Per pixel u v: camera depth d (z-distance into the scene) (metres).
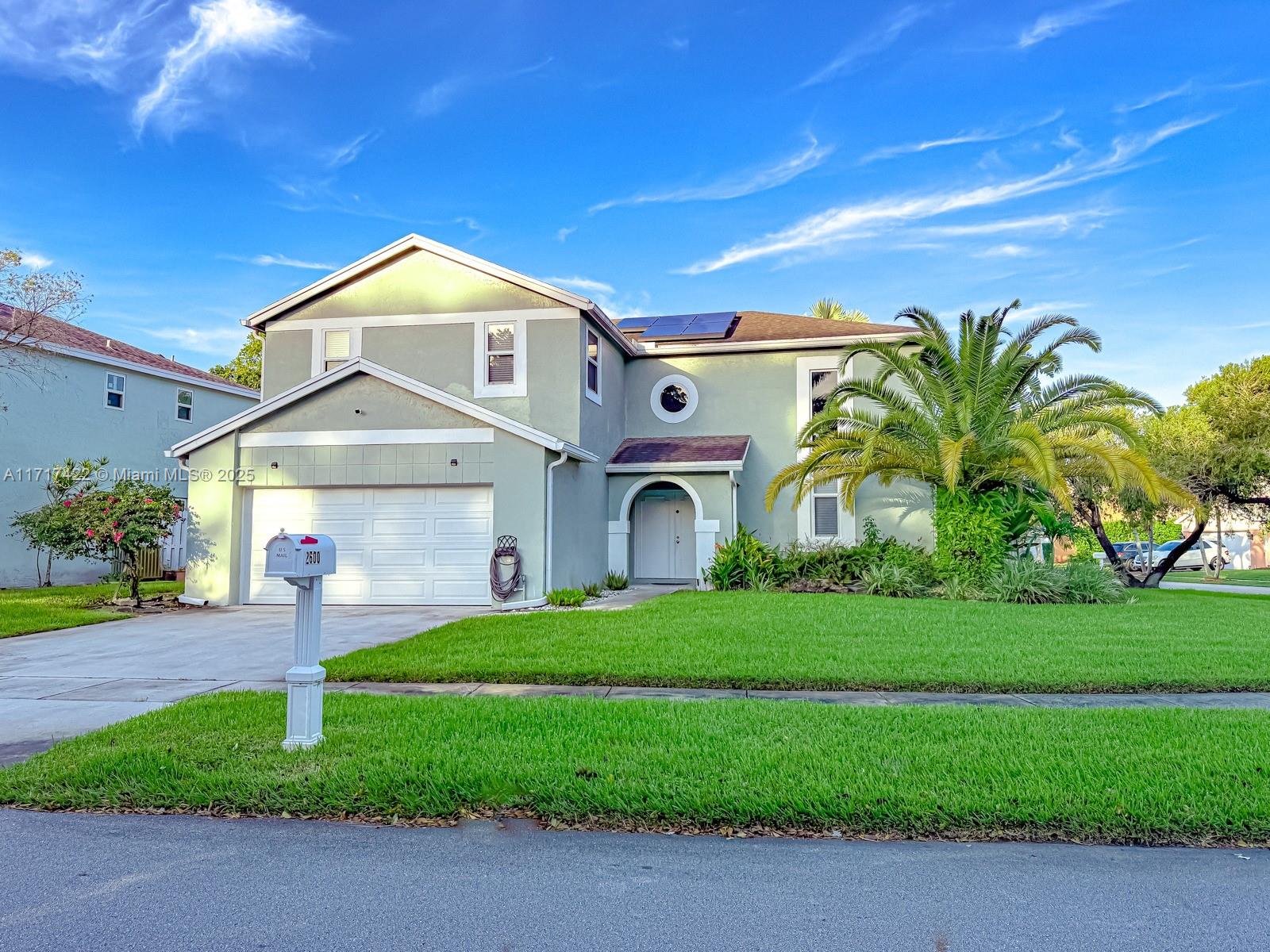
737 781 4.66
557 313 15.94
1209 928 3.22
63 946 3.09
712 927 3.23
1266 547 35.62
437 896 3.52
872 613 11.35
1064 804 4.29
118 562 14.63
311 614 5.48
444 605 13.79
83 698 7.28
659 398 18.98
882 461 14.61
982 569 14.19
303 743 5.36
